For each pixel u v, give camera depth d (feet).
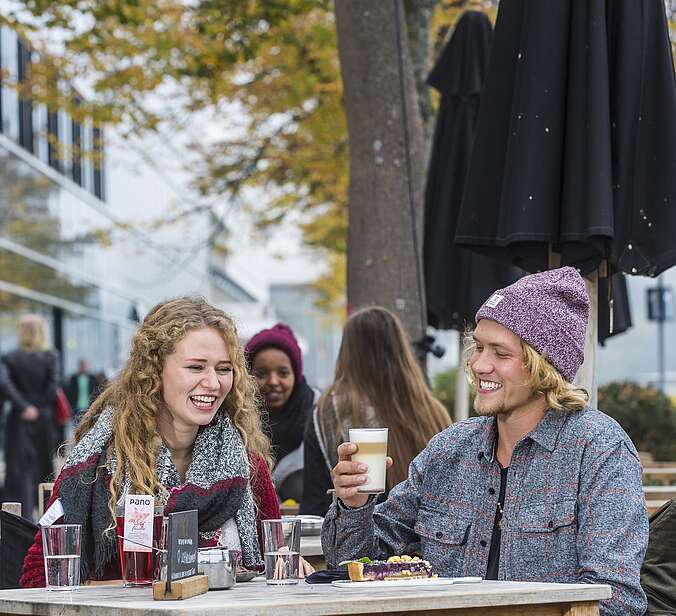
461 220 18.93
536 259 18.74
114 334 117.50
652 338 95.45
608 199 17.35
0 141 72.59
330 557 14.42
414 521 15.07
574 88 17.87
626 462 13.70
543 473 13.93
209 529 15.55
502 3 18.95
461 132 27.37
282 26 42.60
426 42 34.42
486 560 14.20
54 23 41.57
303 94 48.85
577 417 14.06
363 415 20.27
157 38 43.78
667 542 15.84
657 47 18.13
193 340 15.28
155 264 139.74
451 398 55.42
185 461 15.98
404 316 29.22
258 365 26.18
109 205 114.52
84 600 11.76
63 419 50.72
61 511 15.17
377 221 29.43
